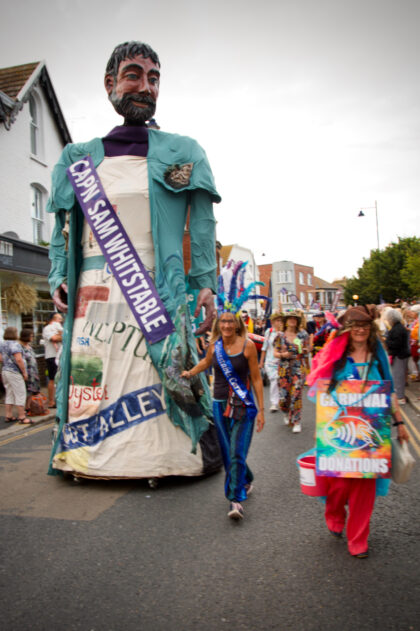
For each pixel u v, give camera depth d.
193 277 5.25
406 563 3.19
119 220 4.95
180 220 5.22
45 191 14.42
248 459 5.92
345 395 3.26
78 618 2.64
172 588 2.94
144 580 3.04
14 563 3.29
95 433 4.83
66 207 5.15
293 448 6.44
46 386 13.41
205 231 5.27
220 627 2.55
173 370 4.78
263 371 13.20
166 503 4.36
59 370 5.28
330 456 3.27
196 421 4.91
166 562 3.27
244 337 4.21
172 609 2.72
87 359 4.95
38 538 3.68
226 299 8.09
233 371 4.14
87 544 3.56
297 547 3.46
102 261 5.06
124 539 3.64
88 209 4.97
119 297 4.96
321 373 3.32
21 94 12.89
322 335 11.62
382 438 3.22
